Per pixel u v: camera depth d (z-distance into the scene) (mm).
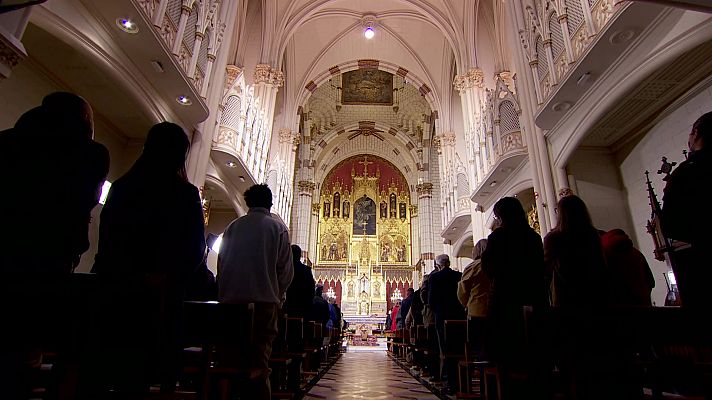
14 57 3174
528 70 8055
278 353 4355
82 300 1729
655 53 4961
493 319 3039
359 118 26875
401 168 29484
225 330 2576
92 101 6395
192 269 2363
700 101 5695
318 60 19172
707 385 2936
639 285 3094
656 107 6297
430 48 18703
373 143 29578
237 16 12703
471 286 3818
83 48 4793
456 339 4777
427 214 25266
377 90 25672
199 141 7758
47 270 1939
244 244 3230
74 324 1709
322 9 16734
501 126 9398
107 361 1852
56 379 1666
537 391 2561
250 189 3674
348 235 28312
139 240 2215
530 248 3084
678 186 2334
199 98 6824
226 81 11656
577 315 2385
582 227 2791
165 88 6438
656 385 3010
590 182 7309
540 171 7656
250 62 13656
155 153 2449
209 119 8109
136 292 1773
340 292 26266
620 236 3307
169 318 2016
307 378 6391
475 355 4316
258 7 13930
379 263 27266
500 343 2980
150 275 1809
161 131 2502
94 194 2191
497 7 13102
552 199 7285
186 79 6297
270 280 3189
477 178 11742
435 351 6152
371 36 18328
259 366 2973
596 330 2346
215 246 10945
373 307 25469
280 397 4262
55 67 5645
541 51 7559
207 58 7672
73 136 2150
